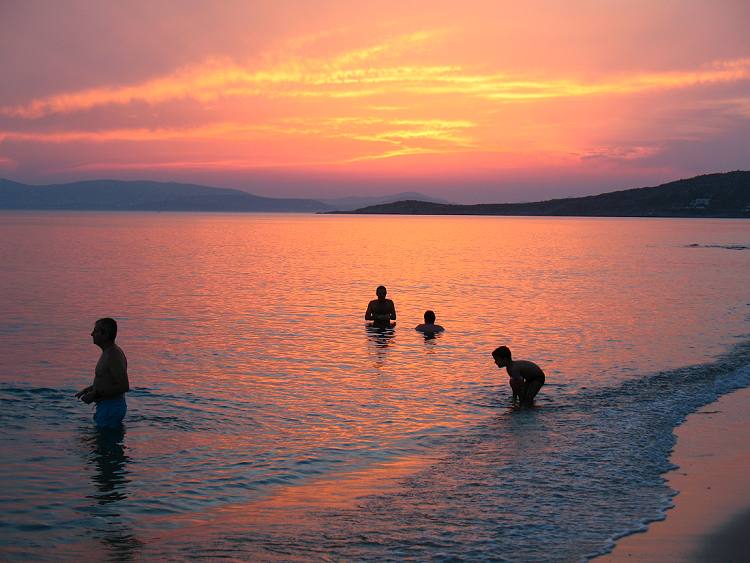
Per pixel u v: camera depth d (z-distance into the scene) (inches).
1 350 654.5
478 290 1224.2
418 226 6407.5
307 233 4456.2
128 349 665.6
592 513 292.7
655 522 283.0
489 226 6417.3
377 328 804.6
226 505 304.0
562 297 1123.9
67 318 866.1
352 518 288.4
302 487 326.3
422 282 1360.7
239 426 421.7
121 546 261.0
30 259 1943.9
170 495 314.7
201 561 247.8
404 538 267.7
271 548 258.7
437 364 608.4
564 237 3880.4
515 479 335.0
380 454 373.7
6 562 246.4
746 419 442.3
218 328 798.5
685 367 598.5
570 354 654.5
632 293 1186.0
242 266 1754.4
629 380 550.0
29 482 327.3
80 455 366.3
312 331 781.3
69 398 482.6
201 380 539.2
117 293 1146.7
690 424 430.3
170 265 1770.4
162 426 419.2
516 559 249.0
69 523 283.0
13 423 421.1
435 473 343.9
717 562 247.0
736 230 5295.3
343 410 458.6
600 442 393.7
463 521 284.2
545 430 417.4
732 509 297.1
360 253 2346.2
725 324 843.4
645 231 5009.8
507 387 527.2
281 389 514.0
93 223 6747.1
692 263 1947.6
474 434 409.4
